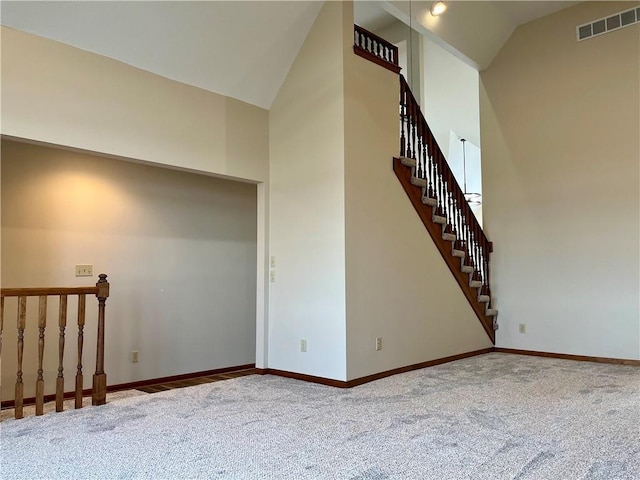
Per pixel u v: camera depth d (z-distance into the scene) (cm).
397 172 461
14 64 315
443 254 510
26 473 217
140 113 379
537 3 538
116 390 425
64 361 404
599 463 223
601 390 368
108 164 440
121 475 215
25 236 386
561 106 549
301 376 424
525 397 347
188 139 409
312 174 431
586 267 520
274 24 417
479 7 525
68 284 408
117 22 346
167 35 372
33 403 378
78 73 345
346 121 411
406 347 452
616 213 503
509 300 577
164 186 481
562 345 532
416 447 246
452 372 445
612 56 514
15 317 377
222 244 529
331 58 422
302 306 429
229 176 441
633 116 496
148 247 463
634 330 484
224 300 526
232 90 442
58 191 407
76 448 249
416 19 487
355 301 404
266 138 474
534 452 237
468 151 924
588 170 525
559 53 554
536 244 560
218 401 346
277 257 457
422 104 710
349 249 402
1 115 307
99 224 430
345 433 270
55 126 331
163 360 467
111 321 432
